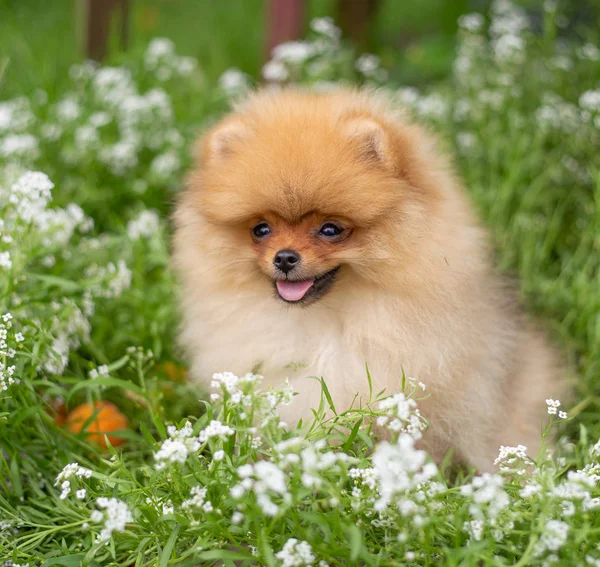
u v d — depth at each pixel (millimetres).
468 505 1029
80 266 1320
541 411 1205
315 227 1106
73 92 1629
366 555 1006
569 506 1014
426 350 1118
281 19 1742
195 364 1175
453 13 2172
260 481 1005
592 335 1297
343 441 1100
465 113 1580
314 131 1113
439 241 1118
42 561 1072
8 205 1232
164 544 1059
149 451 1190
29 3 2580
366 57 1888
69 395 1146
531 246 1397
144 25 2455
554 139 1499
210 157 1136
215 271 1142
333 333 1138
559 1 1825
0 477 1122
